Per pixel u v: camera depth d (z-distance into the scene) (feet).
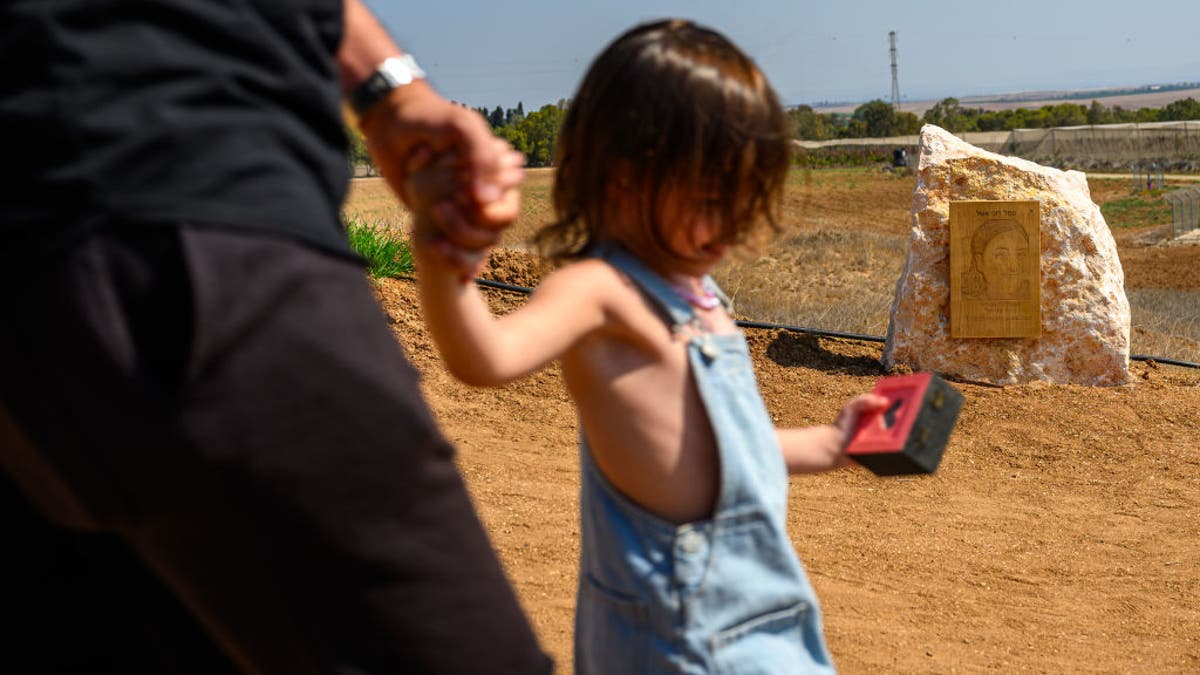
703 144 5.57
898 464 6.17
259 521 3.34
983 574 15.61
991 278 26.43
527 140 203.51
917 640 13.03
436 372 23.70
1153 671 12.52
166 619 4.20
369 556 3.48
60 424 3.36
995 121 409.28
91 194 3.17
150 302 3.23
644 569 5.78
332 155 3.76
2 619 4.25
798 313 35.63
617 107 5.68
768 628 5.89
